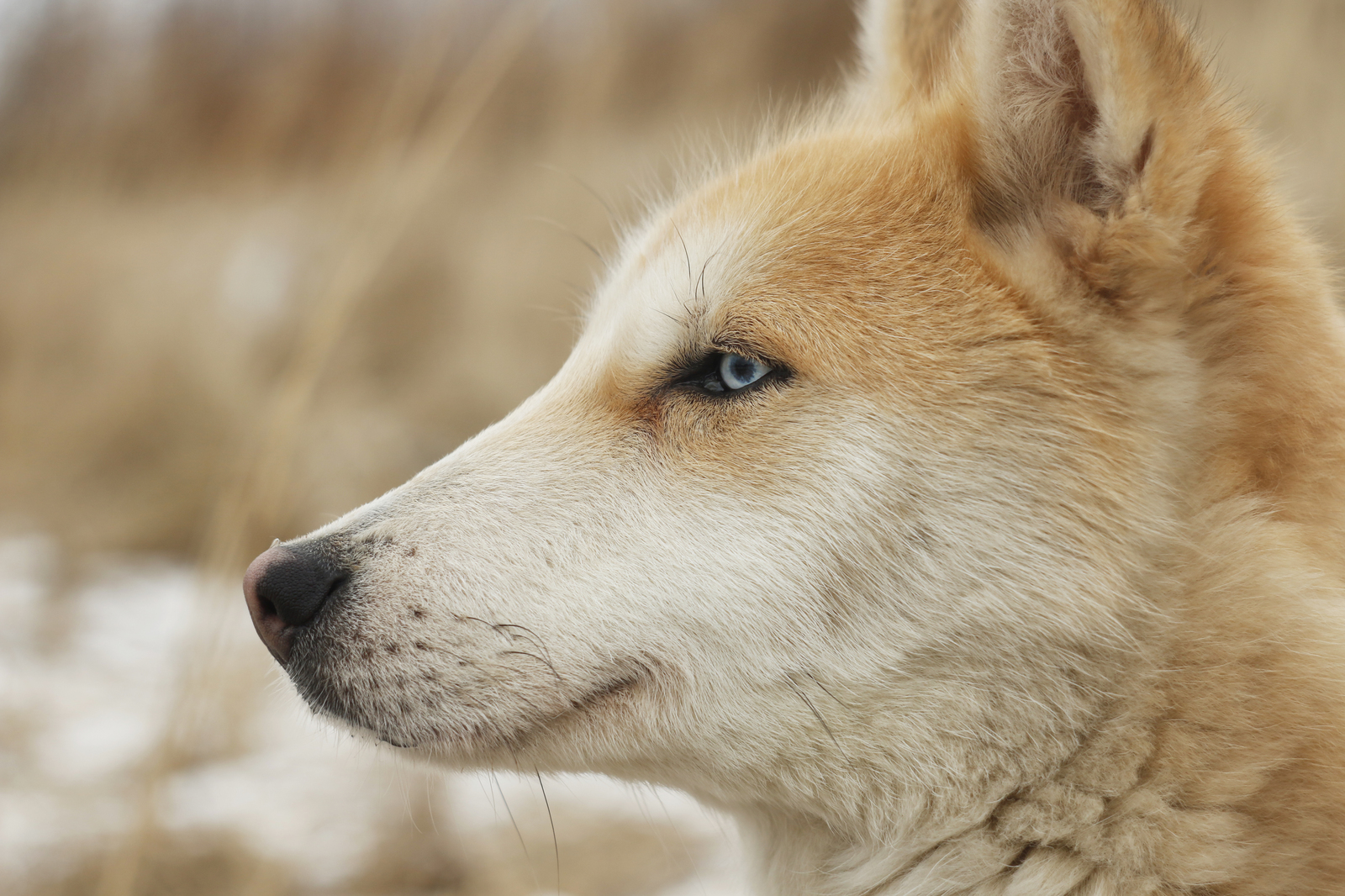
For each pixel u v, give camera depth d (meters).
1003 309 1.50
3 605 2.41
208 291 3.62
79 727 1.88
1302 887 1.49
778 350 1.51
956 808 1.50
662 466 1.52
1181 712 1.49
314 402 3.09
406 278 3.71
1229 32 2.63
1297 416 1.50
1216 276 1.50
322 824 1.75
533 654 1.51
